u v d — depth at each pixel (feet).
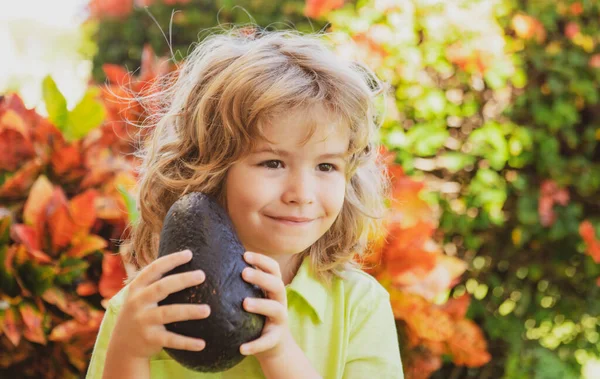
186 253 4.19
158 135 5.59
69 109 8.75
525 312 12.25
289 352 4.61
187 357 4.15
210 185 5.02
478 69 11.34
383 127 11.37
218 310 4.09
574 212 11.77
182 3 15.58
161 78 8.14
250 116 4.77
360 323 5.58
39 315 7.39
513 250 12.16
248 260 4.33
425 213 8.87
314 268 5.57
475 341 9.14
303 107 4.78
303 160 4.84
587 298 12.32
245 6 14.17
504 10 12.16
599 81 12.02
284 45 5.23
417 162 11.69
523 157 11.79
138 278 4.27
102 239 7.71
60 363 7.73
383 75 11.28
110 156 8.73
